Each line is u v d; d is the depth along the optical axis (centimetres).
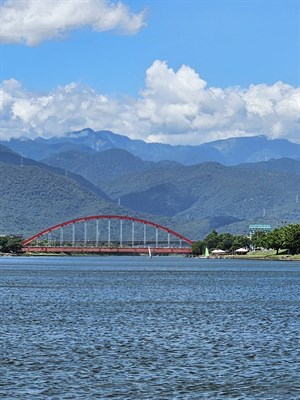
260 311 15162
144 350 9881
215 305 16662
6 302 17200
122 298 18725
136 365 8825
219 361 9081
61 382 7900
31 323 12750
